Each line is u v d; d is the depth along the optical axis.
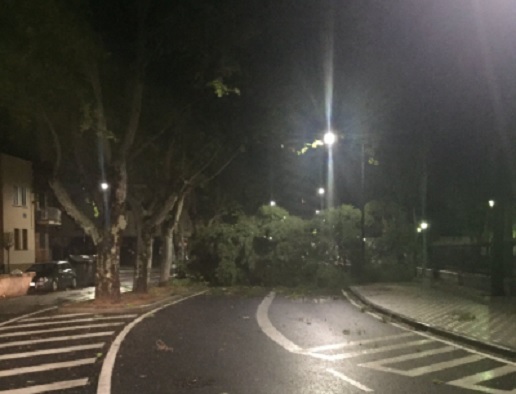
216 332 14.20
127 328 14.96
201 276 30.75
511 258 23.39
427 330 14.19
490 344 11.69
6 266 42.56
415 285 27.44
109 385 8.79
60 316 18.02
